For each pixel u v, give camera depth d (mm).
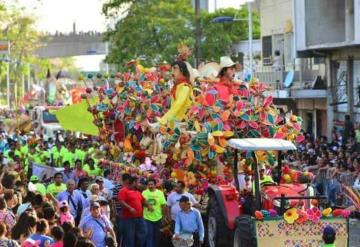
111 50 65125
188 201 21438
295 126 24062
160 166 25172
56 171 29312
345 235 19812
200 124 23656
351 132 39062
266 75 52000
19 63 94625
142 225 22406
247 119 23547
